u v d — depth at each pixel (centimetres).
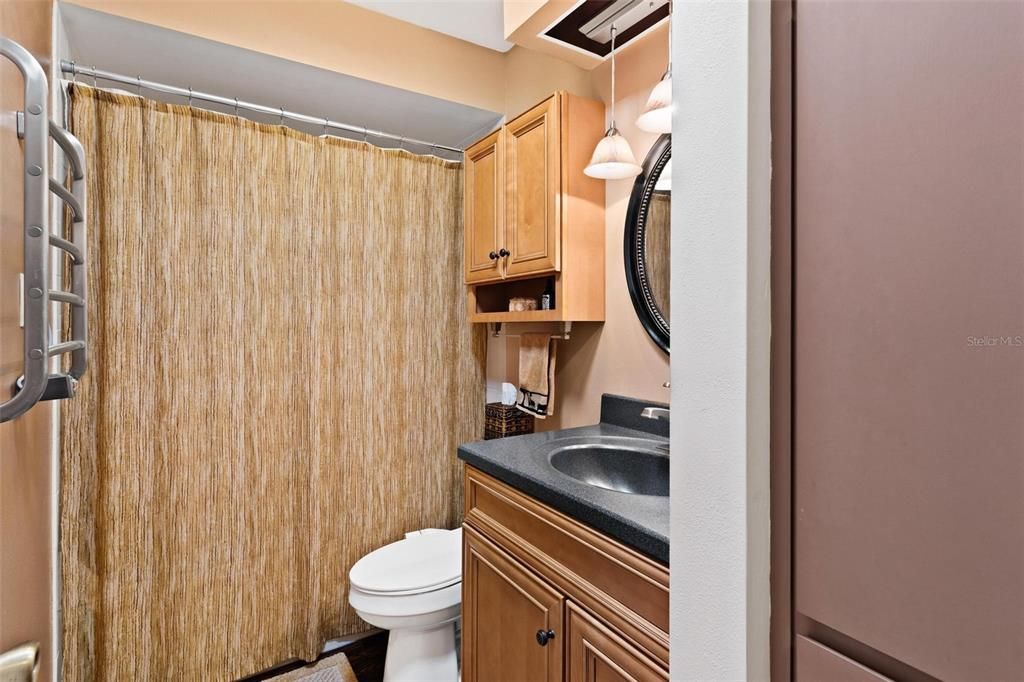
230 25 164
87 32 156
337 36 183
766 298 45
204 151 167
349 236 194
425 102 208
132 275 155
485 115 222
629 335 159
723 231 49
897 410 37
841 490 40
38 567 107
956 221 33
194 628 164
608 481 139
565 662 100
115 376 153
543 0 125
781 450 44
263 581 176
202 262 167
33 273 62
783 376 44
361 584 156
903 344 36
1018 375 31
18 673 75
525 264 165
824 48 41
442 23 191
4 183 70
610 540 90
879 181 38
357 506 196
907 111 36
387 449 203
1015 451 31
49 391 76
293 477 183
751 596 46
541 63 196
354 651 191
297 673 178
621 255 159
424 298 212
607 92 165
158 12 153
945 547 34
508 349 217
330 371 190
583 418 178
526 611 111
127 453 154
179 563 162
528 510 112
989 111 32
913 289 36
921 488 35
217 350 169
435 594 156
